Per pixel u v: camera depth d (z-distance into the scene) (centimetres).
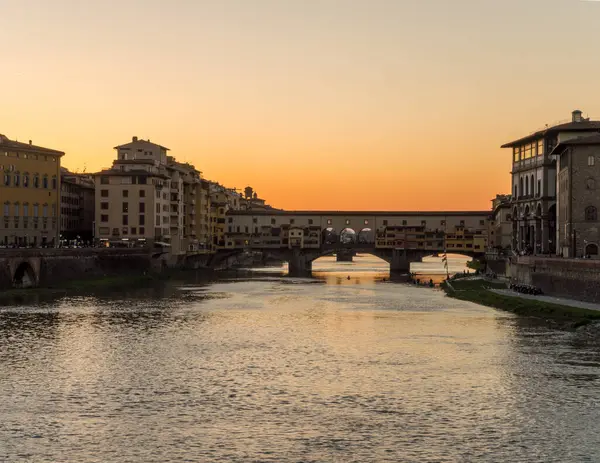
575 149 14400
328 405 6369
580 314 10806
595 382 7131
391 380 7231
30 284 15438
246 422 5906
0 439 5509
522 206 18725
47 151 19400
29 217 19025
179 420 5959
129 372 7569
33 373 7494
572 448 5319
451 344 9162
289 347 9000
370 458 5150
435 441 5475
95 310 12431
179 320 11350
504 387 6944
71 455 5212
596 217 14350
